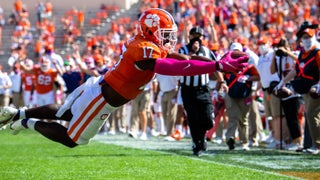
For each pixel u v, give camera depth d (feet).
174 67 41.19
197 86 69.26
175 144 88.58
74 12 211.82
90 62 101.91
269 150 77.51
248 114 78.02
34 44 196.24
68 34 200.44
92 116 44.98
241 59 40.40
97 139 98.58
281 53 72.54
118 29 190.80
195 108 69.72
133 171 58.70
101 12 209.36
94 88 44.96
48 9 210.59
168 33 43.09
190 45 70.49
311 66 68.95
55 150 79.46
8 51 200.13
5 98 117.80
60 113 46.29
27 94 123.24
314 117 70.03
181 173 56.90
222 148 80.69
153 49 42.19
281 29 157.17
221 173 56.44
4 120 46.93
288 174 55.47
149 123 108.58
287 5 185.78
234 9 181.27
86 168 61.31
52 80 113.91
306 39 68.90
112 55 140.97
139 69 43.14
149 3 199.52
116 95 44.29
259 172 56.54
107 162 65.82
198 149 70.95
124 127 115.75
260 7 182.09
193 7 182.50
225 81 79.41
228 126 78.23
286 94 73.41
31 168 61.82
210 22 86.17
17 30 203.41
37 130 46.62
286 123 79.36
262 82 80.18
